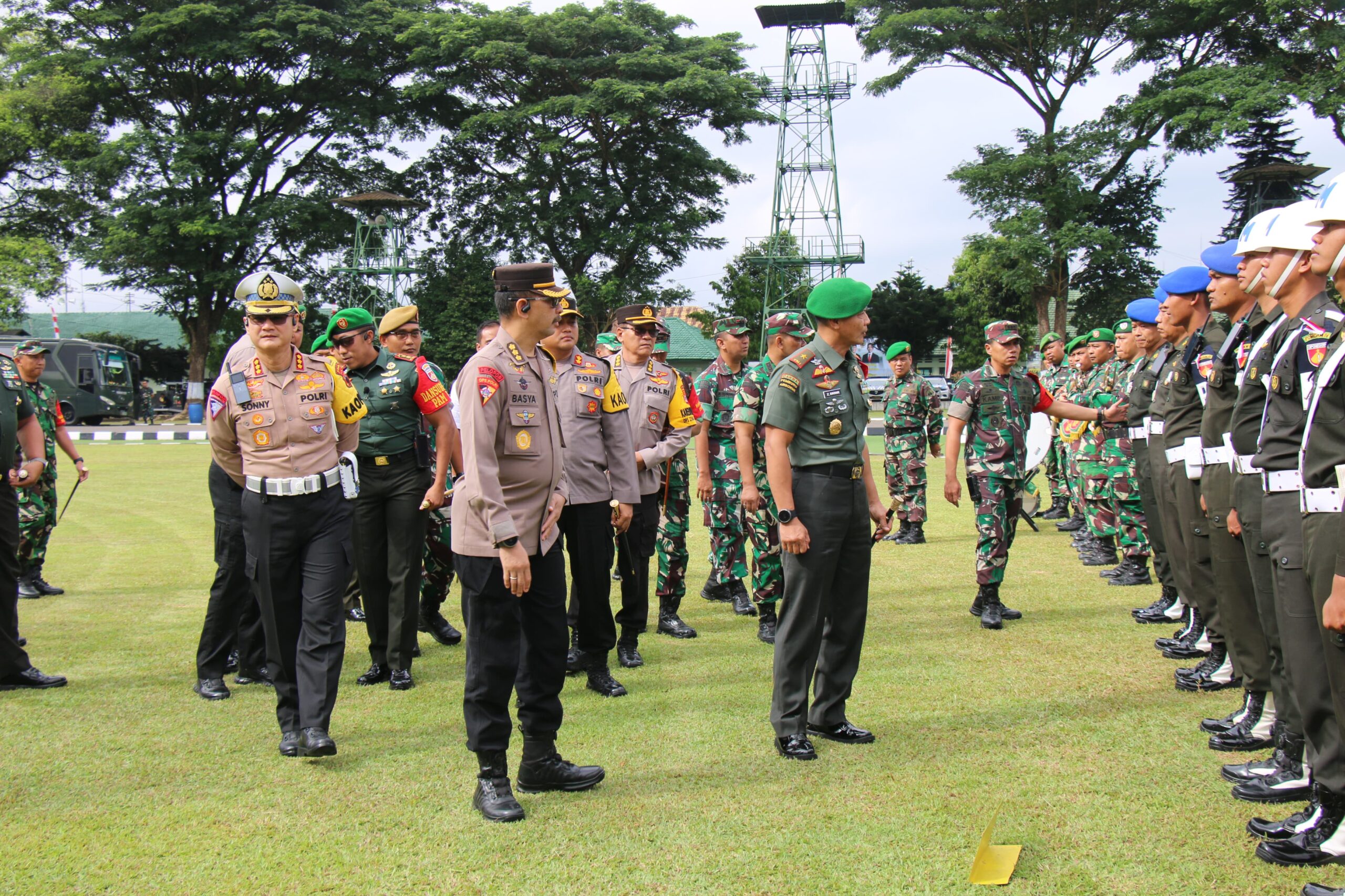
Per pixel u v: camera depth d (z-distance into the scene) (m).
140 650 6.03
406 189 40.25
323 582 4.30
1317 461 3.13
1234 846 3.35
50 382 34.47
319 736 4.11
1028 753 4.18
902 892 3.06
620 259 38.38
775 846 3.37
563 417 5.07
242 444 4.36
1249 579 4.23
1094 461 8.44
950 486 6.57
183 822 3.59
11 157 37.00
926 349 58.38
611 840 3.43
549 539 3.83
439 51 35.69
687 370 48.72
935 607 6.98
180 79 36.31
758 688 5.22
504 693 3.68
